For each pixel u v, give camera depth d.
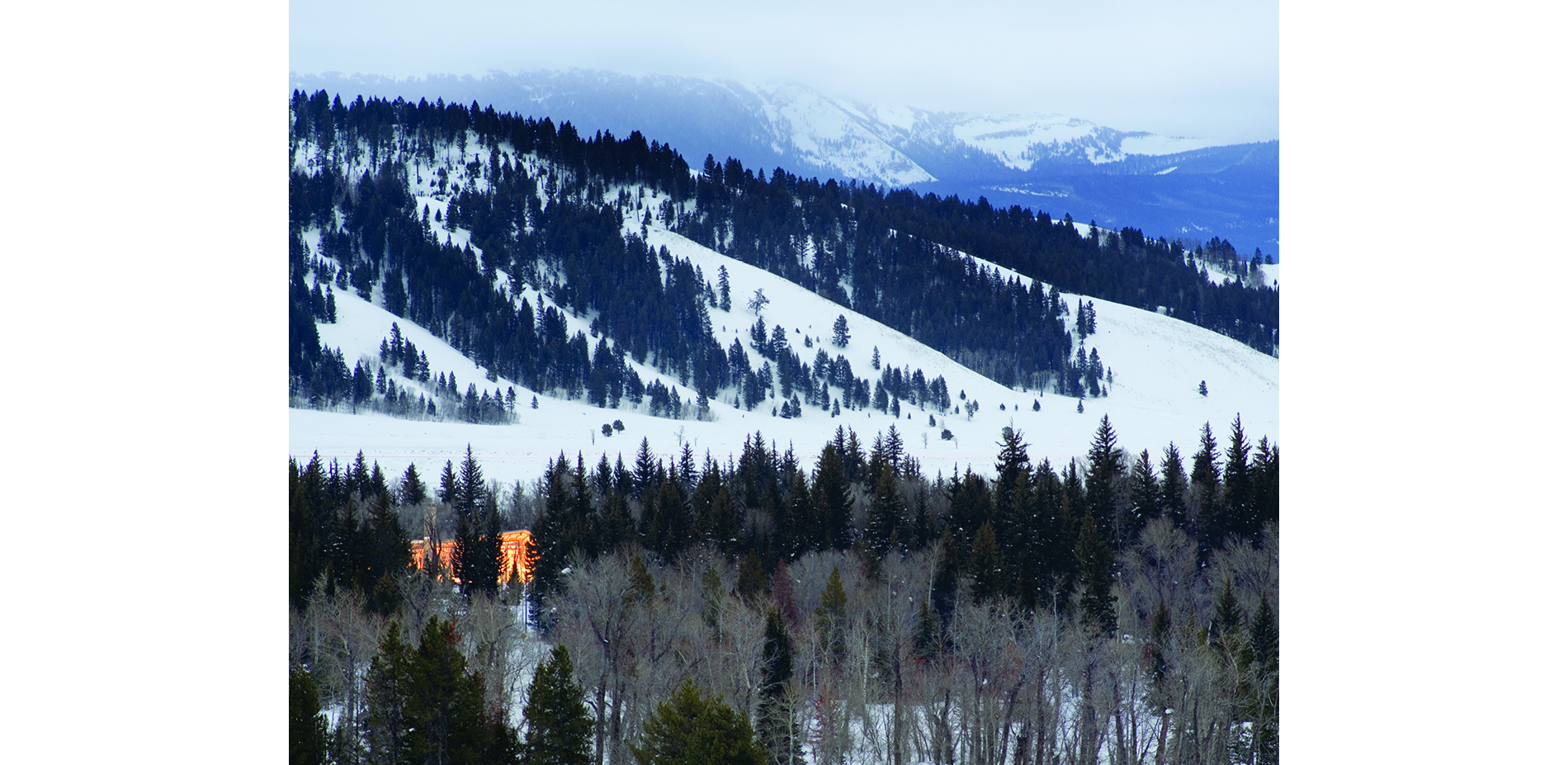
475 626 120.31
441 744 95.94
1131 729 116.38
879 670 124.75
